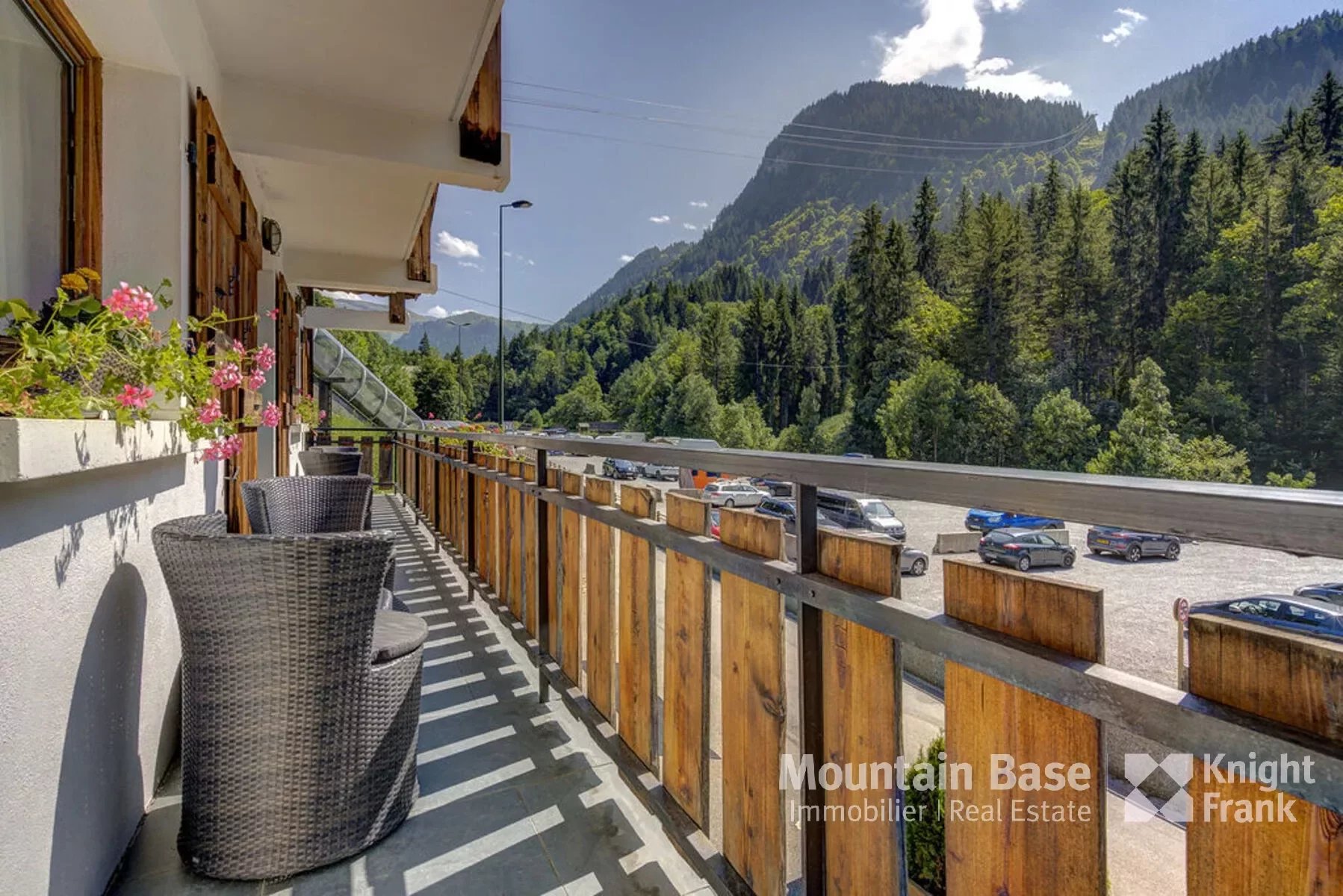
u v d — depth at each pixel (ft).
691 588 4.23
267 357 6.36
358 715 4.57
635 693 4.98
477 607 10.60
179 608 4.32
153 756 5.19
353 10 7.83
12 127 5.40
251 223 10.63
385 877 4.39
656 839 4.83
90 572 3.89
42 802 3.29
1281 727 1.53
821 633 3.13
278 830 4.32
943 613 2.48
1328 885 1.47
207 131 7.16
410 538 16.35
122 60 6.18
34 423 2.79
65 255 5.88
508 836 4.84
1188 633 1.76
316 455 13.93
